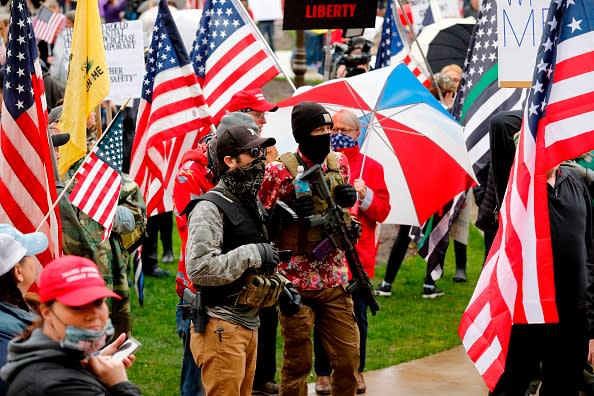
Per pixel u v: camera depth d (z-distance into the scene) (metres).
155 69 7.80
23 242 4.43
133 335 8.57
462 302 10.03
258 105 6.93
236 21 8.74
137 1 17.80
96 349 3.60
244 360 5.35
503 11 6.43
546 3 6.41
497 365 5.62
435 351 8.42
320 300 6.02
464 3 18.77
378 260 11.64
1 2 13.62
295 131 5.96
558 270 5.81
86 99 6.95
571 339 5.90
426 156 7.51
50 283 3.49
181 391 6.41
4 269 4.29
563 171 6.02
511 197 5.68
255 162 5.28
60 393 3.46
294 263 5.94
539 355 5.94
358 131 7.07
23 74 6.05
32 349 3.51
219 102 8.66
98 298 3.47
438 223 9.02
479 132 8.97
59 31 12.76
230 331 5.29
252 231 5.32
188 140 8.24
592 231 6.27
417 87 7.55
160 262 11.23
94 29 6.94
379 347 8.51
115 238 6.82
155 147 8.14
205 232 5.16
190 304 5.38
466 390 7.39
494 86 8.94
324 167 6.08
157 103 7.68
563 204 5.84
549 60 5.60
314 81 20.69
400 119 7.50
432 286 10.15
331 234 5.90
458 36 12.28
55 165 6.49
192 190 6.10
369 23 8.70
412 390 7.38
